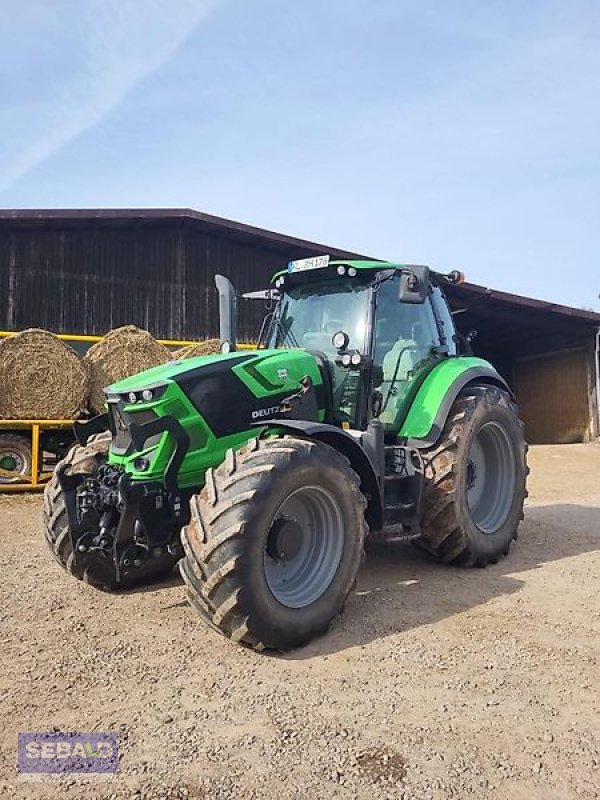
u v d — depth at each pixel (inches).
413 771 96.7
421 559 213.3
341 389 187.2
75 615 162.6
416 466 191.2
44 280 506.3
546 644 143.6
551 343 774.5
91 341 493.4
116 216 500.4
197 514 135.7
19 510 311.0
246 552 131.0
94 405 380.2
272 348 209.5
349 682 125.5
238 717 112.2
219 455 159.8
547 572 199.2
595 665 133.0
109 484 156.6
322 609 145.1
